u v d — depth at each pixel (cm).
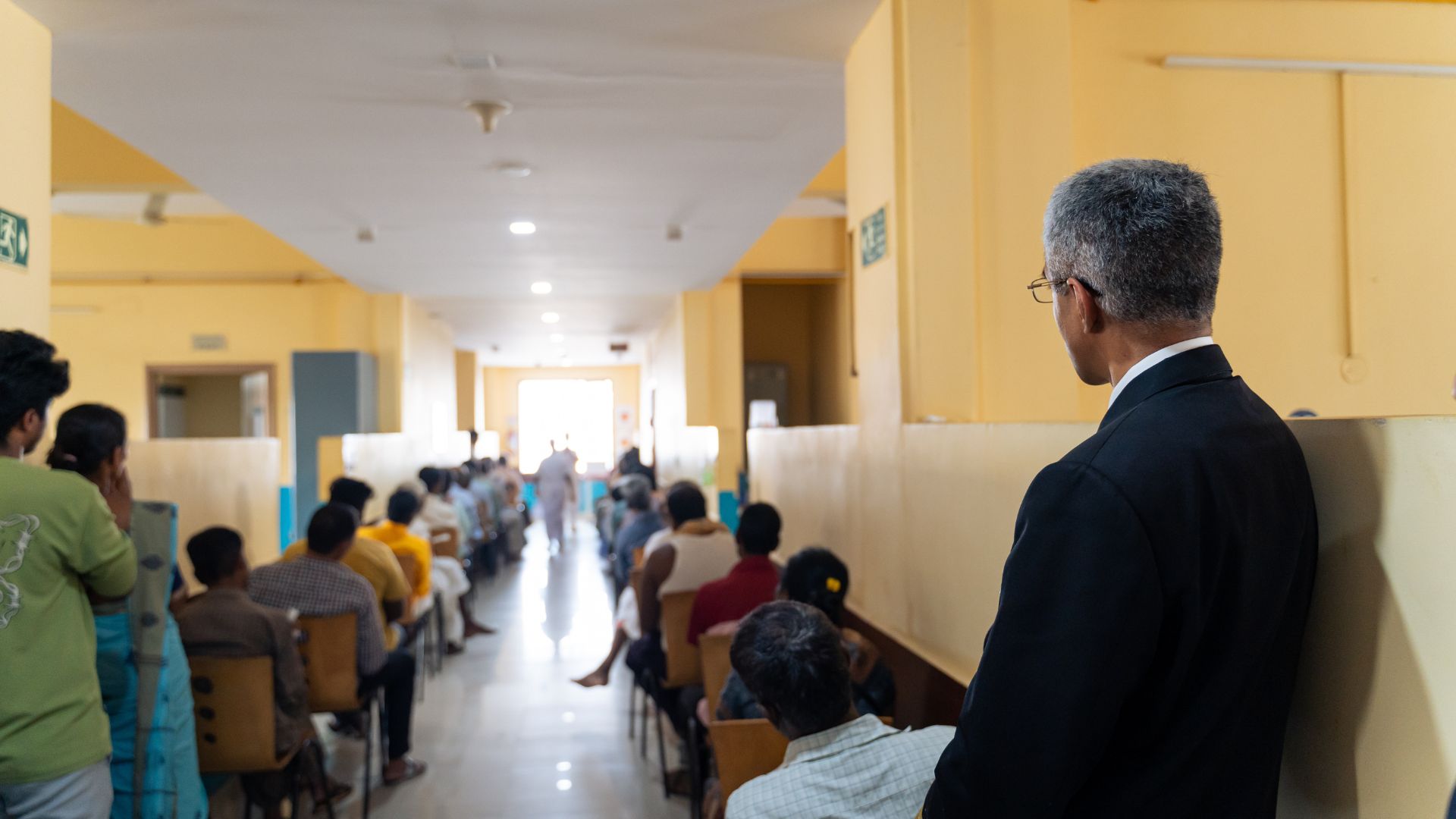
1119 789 90
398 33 317
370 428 894
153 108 384
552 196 539
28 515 174
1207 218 96
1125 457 88
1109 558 85
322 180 499
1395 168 357
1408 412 355
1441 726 86
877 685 227
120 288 1009
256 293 1018
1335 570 100
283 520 1001
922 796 143
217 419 1209
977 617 224
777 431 477
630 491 541
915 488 271
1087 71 342
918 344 285
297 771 302
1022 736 85
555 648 602
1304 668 105
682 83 366
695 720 316
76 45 318
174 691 223
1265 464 92
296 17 301
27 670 172
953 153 289
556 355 1700
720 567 370
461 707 474
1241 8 350
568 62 343
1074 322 104
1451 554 84
